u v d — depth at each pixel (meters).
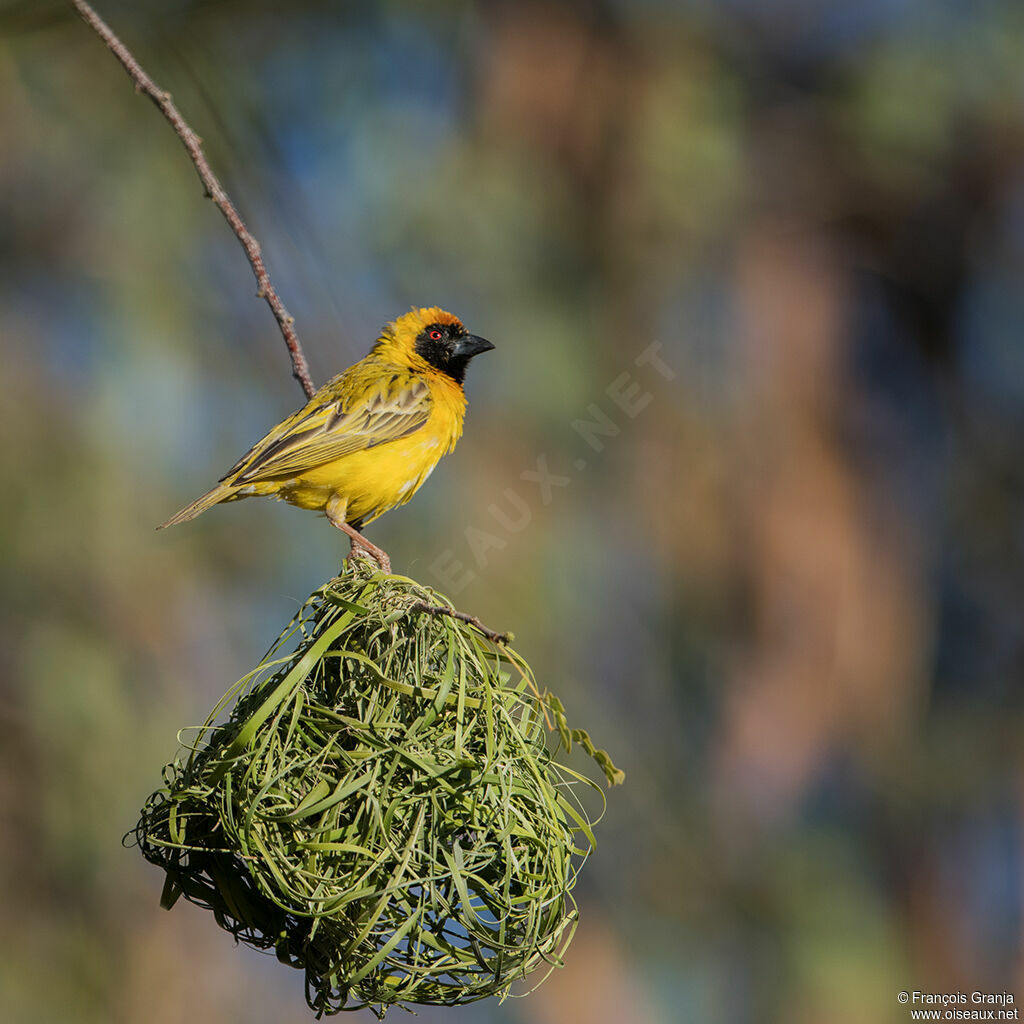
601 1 13.09
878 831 14.01
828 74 13.95
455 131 12.80
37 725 11.23
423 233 12.40
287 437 7.88
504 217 12.45
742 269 13.34
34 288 12.21
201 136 12.16
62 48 11.95
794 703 13.16
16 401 11.77
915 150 13.82
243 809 5.05
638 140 12.84
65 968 10.84
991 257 14.48
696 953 13.09
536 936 5.14
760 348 13.27
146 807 5.38
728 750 13.17
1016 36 13.86
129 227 12.21
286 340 6.97
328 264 12.27
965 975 13.95
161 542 11.88
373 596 5.52
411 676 5.36
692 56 13.32
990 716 14.45
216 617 11.98
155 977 11.10
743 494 13.05
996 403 14.86
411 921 4.96
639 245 12.79
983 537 14.75
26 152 12.27
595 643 12.80
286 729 5.21
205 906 5.36
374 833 5.00
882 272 14.38
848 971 13.23
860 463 13.76
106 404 11.99
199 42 12.09
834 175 13.90
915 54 13.82
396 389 8.25
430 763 5.12
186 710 11.61
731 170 13.12
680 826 13.05
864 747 13.66
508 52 12.88
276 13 12.52
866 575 13.38
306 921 5.21
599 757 5.35
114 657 11.52
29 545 11.48
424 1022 12.20
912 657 13.86
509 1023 12.41
